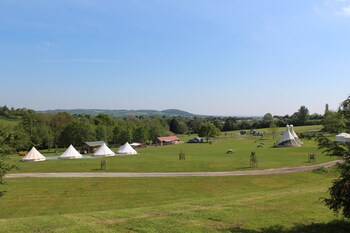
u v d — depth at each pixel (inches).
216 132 5103.3
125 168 1889.8
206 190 1288.1
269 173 1619.1
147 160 2304.4
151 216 519.5
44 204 1111.6
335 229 470.3
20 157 3065.9
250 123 7682.1
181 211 559.8
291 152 2733.8
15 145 711.7
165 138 5423.2
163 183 1430.9
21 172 1803.6
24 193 1274.6
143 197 1184.8
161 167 1891.0
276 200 689.6
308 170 1679.4
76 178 1587.1
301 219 524.1
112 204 1087.6
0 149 642.2
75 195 1238.9
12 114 6481.3
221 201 682.2
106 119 6122.1
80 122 4559.5
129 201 1126.4
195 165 1939.0
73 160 2519.7
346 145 464.1
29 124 4365.2
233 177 1535.4
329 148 474.9
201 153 2987.2
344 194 431.5
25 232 430.9
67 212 992.2
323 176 1534.2
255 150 3068.4
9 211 1022.4
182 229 449.1
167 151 3437.5
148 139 5467.5
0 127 737.6
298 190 912.3
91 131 4522.6
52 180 1542.8
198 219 504.4
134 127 5383.9
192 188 1327.5
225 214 539.2
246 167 1828.2
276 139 4756.4
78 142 4493.1
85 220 492.7
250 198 729.0
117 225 463.8
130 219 496.7
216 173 1648.6
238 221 499.5
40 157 2628.0
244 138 5310.0
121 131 5027.1
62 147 4746.6
